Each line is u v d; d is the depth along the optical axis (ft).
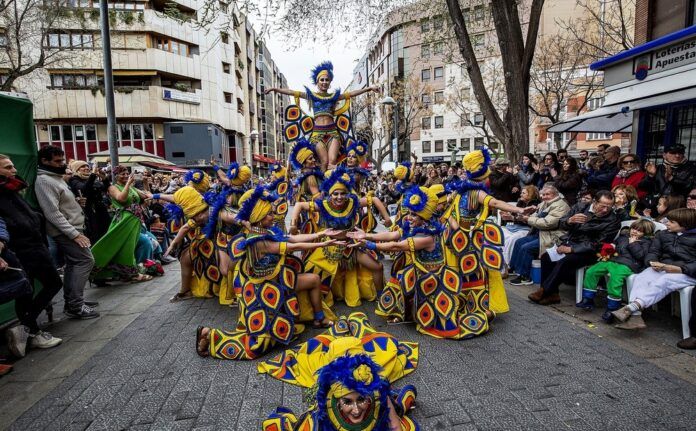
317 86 19.90
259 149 190.80
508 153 30.27
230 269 16.29
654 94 22.00
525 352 11.59
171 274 23.56
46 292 13.34
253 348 11.51
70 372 11.27
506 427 8.28
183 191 16.48
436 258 13.09
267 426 7.15
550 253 16.75
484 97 30.40
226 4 21.93
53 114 92.48
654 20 33.32
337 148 20.02
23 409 9.45
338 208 15.07
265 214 12.00
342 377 5.81
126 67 94.73
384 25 32.09
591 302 14.83
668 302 15.30
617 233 15.15
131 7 95.14
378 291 16.79
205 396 9.76
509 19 28.63
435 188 14.49
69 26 81.61
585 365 10.72
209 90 109.50
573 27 69.92
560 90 67.92
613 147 23.21
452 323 12.68
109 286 20.84
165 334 13.88
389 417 6.45
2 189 12.64
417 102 112.88
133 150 52.90
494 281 14.38
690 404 8.86
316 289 13.57
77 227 15.52
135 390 10.15
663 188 18.56
